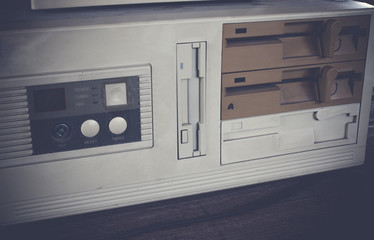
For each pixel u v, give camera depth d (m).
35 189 0.87
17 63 0.80
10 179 0.85
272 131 1.03
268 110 1.00
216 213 0.96
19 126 0.83
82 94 0.85
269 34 0.96
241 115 0.98
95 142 0.89
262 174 1.04
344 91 1.07
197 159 0.97
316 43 1.02
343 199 1.02
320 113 1.05
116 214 0.96
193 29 0.89
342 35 1.03
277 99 1.00
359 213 0.96
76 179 0.89
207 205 1.00
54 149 0.86
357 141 1.12
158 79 0.89
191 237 0.88
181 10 0.97
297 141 1.05
